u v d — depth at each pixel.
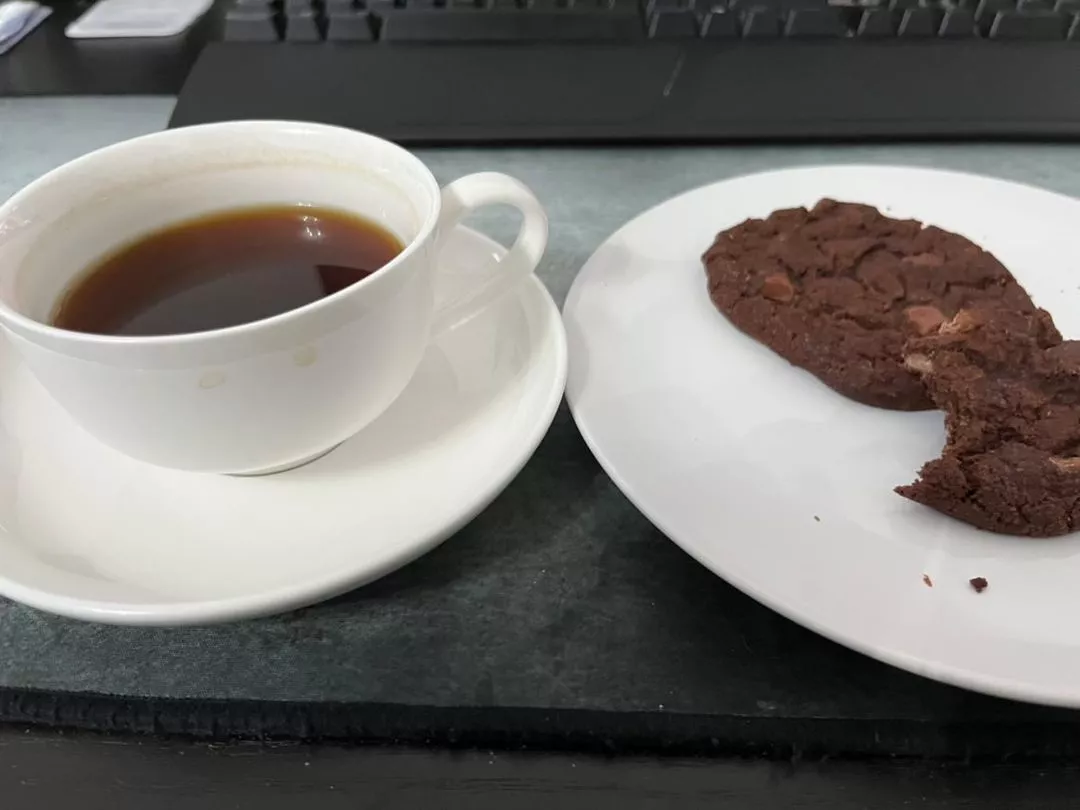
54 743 0.17
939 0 0.38
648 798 0.16
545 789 0.16
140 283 0.20
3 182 0.32
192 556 0.18
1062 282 0.26
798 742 0.16
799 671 0.17
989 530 0.19
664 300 0.26
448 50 0.37
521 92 0.35
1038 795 0.16
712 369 0.24
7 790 0.16
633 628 0.18
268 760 0.17
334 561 0.17
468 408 0.21
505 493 0.21
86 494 0.19
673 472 0.20
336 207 0.22
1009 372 0.21
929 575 0.18
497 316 0.24
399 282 0.17
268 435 0.18
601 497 0.21
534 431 0.19
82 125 0.36
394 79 0.35
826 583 0.17
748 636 0.18
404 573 0.19
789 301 0.24
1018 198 0.29
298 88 0.35
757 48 0.36
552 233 0.30
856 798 0.16
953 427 0.20
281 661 0.18
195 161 0.22
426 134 0.33
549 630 0.18
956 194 0.29
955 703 0.17
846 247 0.26
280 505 0.19
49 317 0.19
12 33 0.40
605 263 0.27
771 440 0.21
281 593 0.16
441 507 0.18
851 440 0.21
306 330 0.16
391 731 0.17
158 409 0.17
